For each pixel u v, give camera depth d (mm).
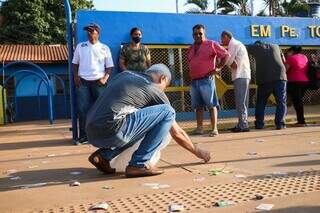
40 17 30375
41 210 3465
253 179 4195
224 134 8141
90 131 4555
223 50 7961
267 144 6555
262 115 8859
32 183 4488
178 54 10219
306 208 3166
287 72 9109
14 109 20094
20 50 24625
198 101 8125
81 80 7590
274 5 31594
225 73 10742
